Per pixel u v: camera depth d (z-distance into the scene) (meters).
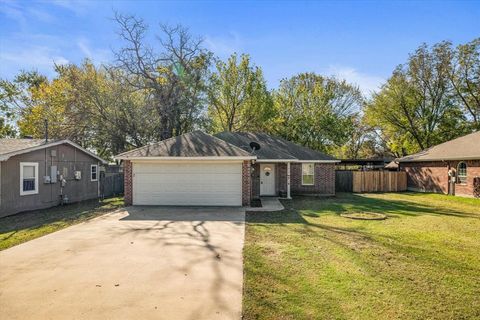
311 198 17.67
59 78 25.27
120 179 22.06
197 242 7.53
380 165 31.00
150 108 22.78
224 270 5.55
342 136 32.00
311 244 7.35
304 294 4.55
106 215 11.63
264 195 18.84
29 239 7.96
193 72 24.80
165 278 5.18
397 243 7.55
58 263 5.97
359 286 4.86
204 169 13.88
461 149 20.08
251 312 4.01
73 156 17.12
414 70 30.45
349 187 22.81
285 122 31.53
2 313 3.97
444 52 29.17
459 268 5.76
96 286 4.84
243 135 21.02
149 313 3.98
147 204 13.97
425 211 12.98
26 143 14.62
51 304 4.23
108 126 21.97
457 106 30.19
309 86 35.09
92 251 6.79
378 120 32.91
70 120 21.80
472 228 9.45
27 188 13.57
